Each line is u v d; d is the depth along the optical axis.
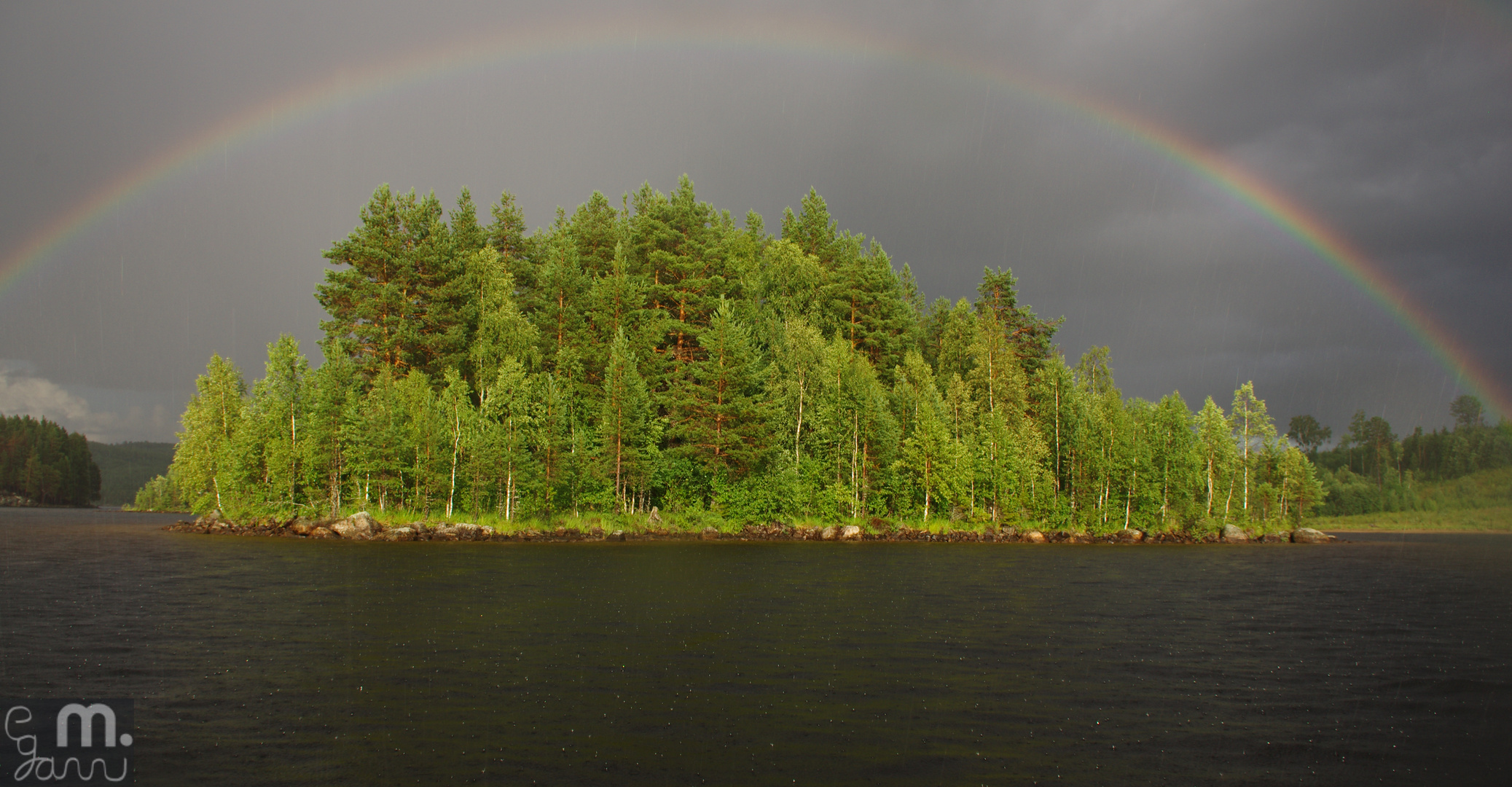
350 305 82.31
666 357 86.69
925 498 89.75
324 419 76.81
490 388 78.12
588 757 15.24
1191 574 52.25
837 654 23.75
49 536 78.44
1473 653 27.03
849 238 114.06
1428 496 164.75
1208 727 18.00
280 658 22.83
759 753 15.52
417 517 75.62
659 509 85.00
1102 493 95.19
